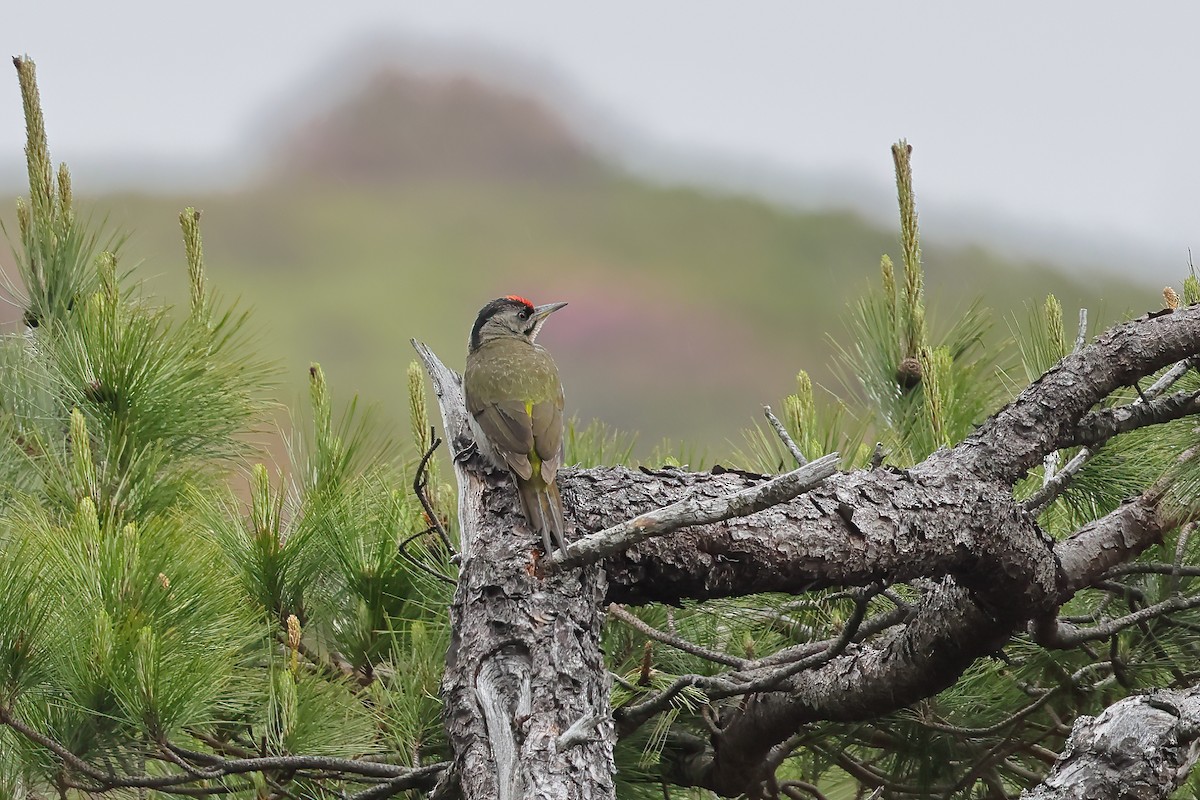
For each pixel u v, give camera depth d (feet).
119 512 28.66
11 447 29.71
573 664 19.42
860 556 21.97
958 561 22.89
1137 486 26.89
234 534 28.30
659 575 21.52
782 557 21.61
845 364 32.30
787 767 32.94
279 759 24.59
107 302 30.73
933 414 28.66
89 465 28.12
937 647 24.47
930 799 29.86
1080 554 24.62
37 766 24.02
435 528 25.81
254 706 26.94
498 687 19.01
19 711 24.00
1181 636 27.35
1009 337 30.42
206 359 31.58
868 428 29.81
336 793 26.45
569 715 18.69
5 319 36.01
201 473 31.01
